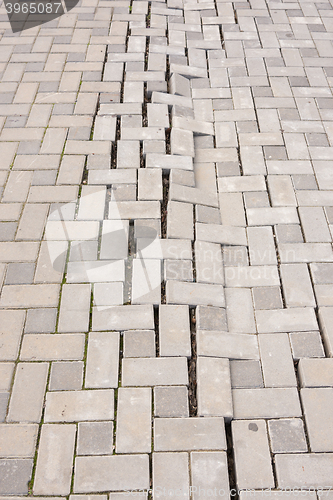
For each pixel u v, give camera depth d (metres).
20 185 3.28
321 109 4.01
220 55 4.54
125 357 2.45
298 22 5.00
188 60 4.46
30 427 2.21
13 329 2.55
